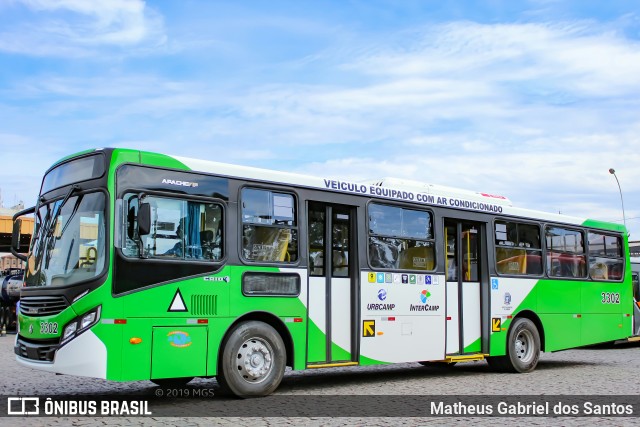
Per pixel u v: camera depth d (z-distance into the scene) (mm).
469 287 13602
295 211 10805
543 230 15344
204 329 9430
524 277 14641
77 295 8578
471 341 13477
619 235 17625
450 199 13398
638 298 22297
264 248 10305
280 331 10516
